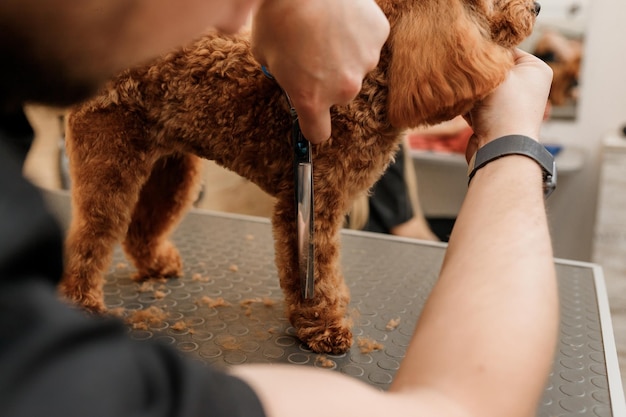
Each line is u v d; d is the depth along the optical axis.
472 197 0.47
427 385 0.32
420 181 2.48
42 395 0.19
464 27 0.64
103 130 0.78
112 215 0.80
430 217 2.25
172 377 0.23
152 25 0.29
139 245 0.99
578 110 2.27
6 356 0.19
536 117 0.59
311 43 0.54
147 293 0.96
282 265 0.78
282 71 0.56
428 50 0.65
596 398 0.68
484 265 0.39
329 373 0.31
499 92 0.61
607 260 1.96
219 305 0.91
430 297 0.39
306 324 0.78
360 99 0.69
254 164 0.78
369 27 0.56
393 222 1.73
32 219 0.21
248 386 0.26
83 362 0.20
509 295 0.36
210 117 0.76
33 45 0.26
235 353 0.76
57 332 0.20
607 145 1.89
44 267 0.22
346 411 0.28
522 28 0.67
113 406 0.20
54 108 0.31
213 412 0.23
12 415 0.18
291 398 0.27
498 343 0.34
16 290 0.20
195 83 0.75
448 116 0.66
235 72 0.74
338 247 0.78
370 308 0.93
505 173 0.48
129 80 0.76
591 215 2.33
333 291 0.77
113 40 0.28
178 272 1.03
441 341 0.34
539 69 0.65
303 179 0.68
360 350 0.78
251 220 1.41
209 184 1.92
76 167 0.80
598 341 0.83
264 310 0.90
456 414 0.30
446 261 0.42
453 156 2.16
